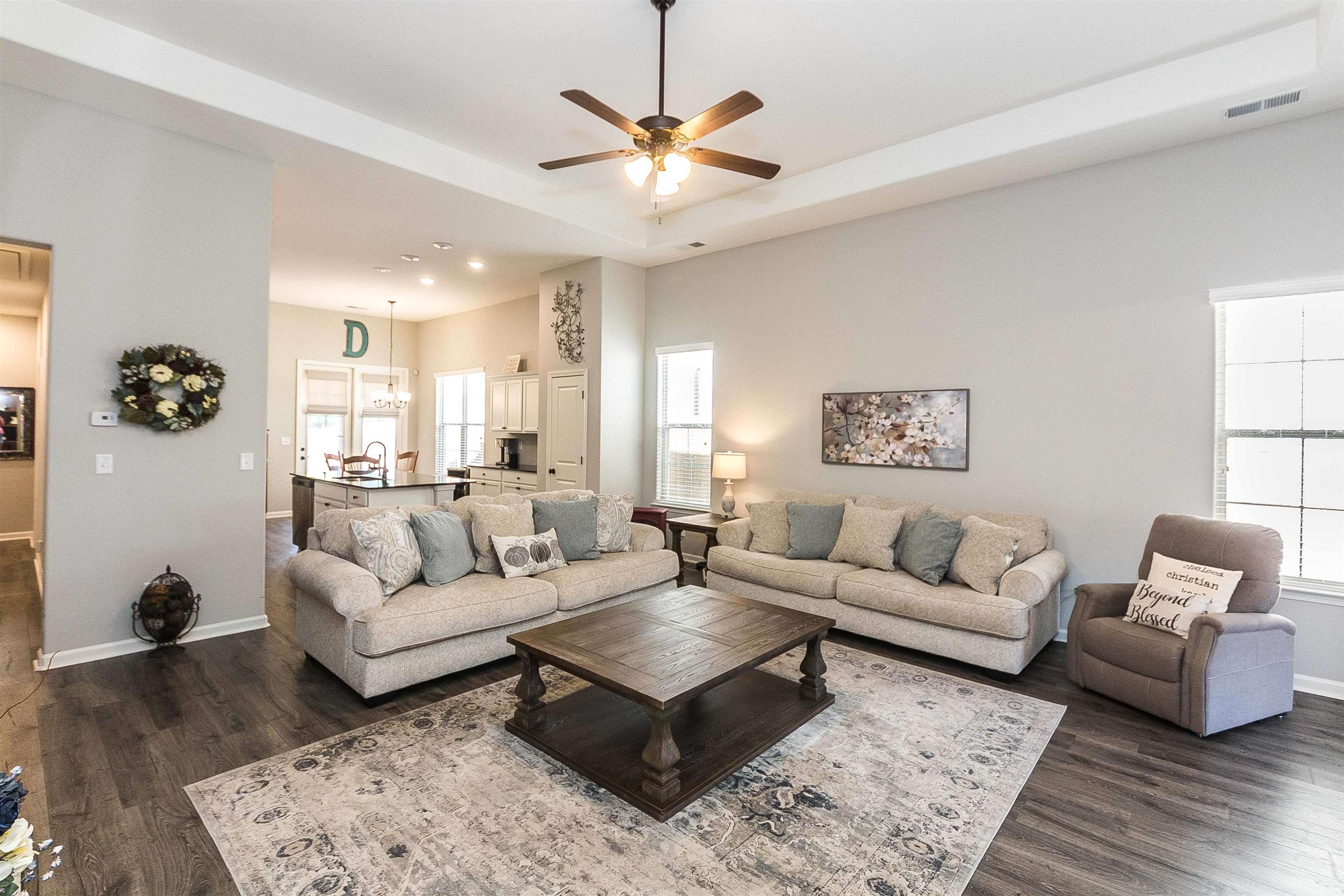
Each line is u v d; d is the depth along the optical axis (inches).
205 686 126.5
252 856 76.8
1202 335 144.3
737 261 232.5
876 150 172.4
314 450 365.1
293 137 146.0
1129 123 134.9
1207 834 84.1
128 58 121.5
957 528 157.3
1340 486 131.9
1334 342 132.3
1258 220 137.2
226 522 156.3
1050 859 78.7
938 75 134.6
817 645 118.9
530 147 172.7
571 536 166.4
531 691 106.7
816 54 126.9
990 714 119.2
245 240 155.6
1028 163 156.3
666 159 111.8
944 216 182.4
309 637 137.3
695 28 118.9
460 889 72.0
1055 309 163.8
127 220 139.1
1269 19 114.7
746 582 183.9
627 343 256.1
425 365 403.9
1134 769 100.4
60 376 132.5
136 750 101.7
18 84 124.3
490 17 116.3
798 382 215.5
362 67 134.2
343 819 84.4
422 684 130.5
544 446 270.1
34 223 127.9
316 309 364.5
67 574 135.0
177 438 148.4
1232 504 144.0
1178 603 121.5
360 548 131.3
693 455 249.0
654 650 102.7
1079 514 161.0
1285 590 134.3
